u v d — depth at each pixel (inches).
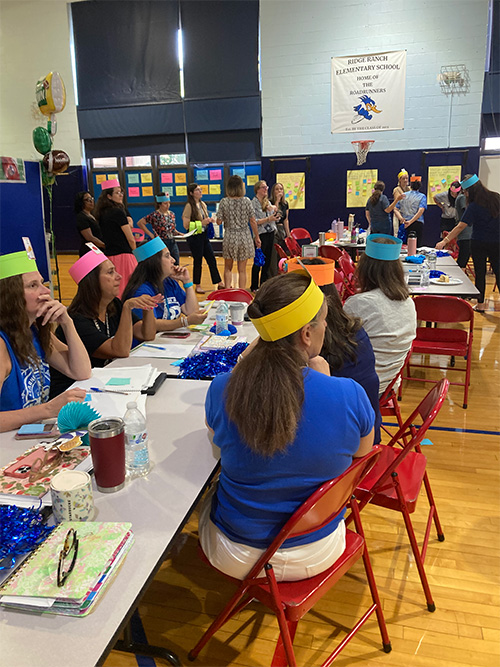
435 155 344.5
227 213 246.4
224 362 84.4
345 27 337.1
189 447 59.6
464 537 85.7
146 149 395.2
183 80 373.4
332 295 70.9
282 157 369.7
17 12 384.2
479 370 160.1
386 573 78.2
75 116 396.5
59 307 74.4
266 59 355.6
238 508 49.1
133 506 48.4
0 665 31.9
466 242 239.6
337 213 369.7
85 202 240.8
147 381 77.9
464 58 325.1
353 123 351.6
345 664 62.8
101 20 374.9
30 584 37.1
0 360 68.3
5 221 170.1
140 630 68.7
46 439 61.4
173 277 119.5
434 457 110.9
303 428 43.4
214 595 75.0
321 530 50.6
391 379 93.4
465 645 65.6
